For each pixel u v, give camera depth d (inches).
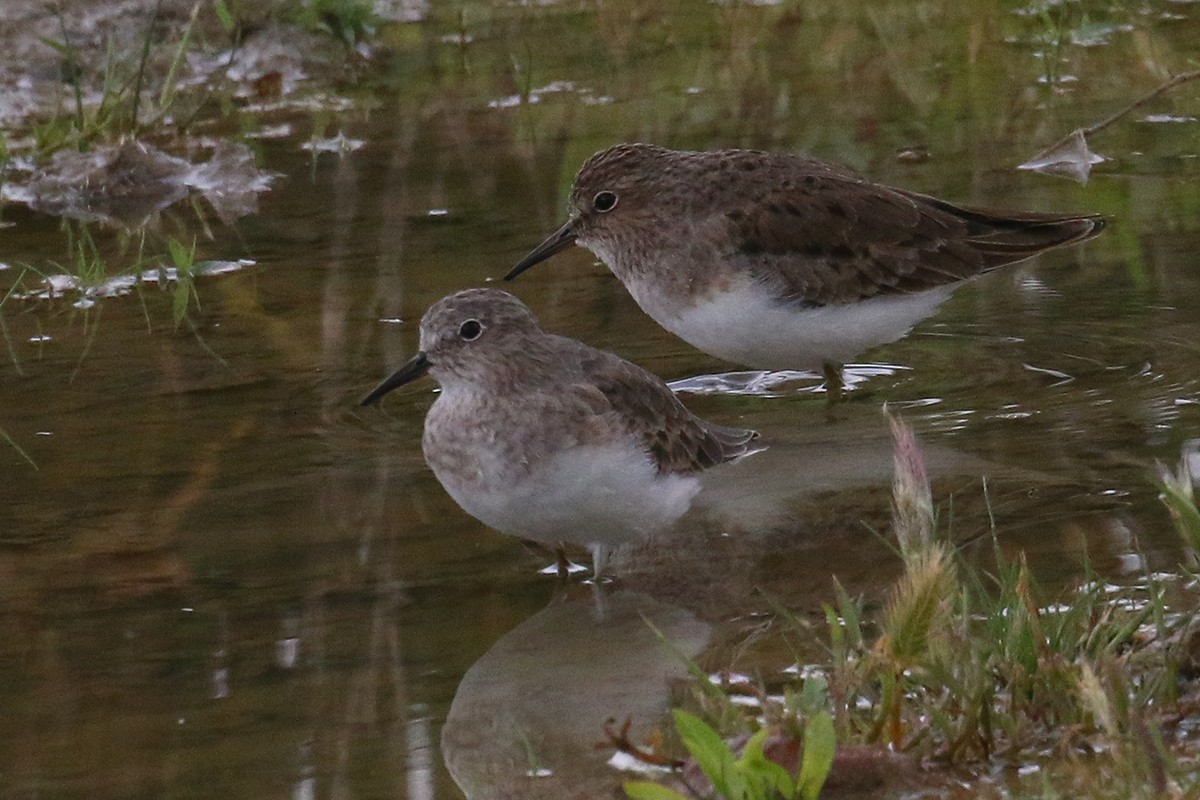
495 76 799.7
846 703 311.1
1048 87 751.1
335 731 327.0
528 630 369.4
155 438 466.0
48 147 694.5
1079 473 433.7
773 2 887.1
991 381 502.9
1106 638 326.6
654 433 402.3
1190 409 469.7
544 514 395.2
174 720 331.9
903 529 320.2
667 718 329.1
